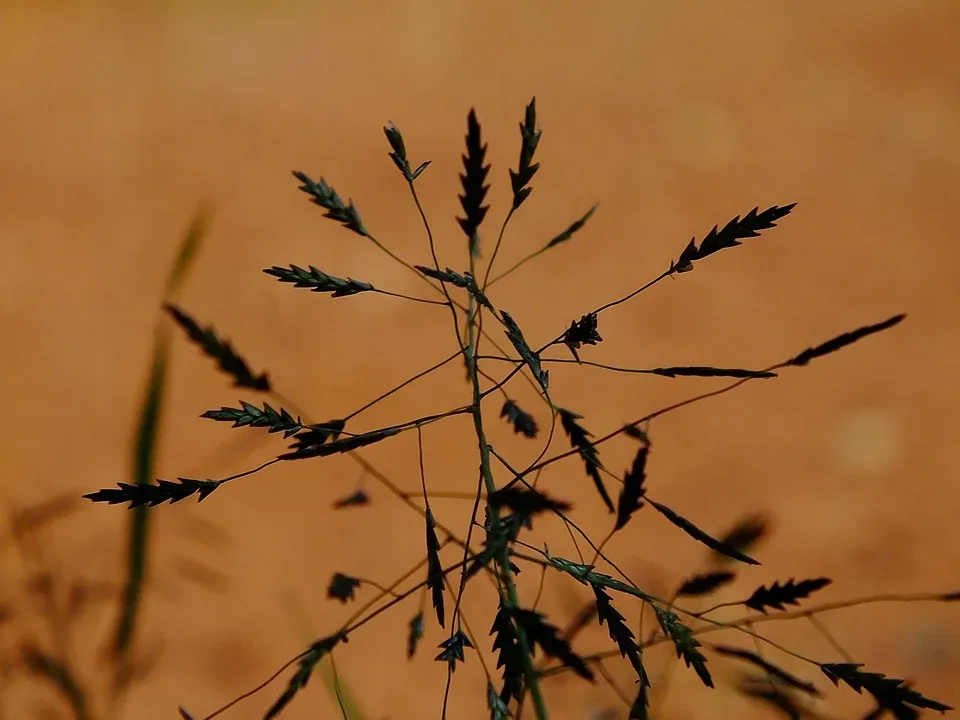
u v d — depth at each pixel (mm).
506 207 811
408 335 703
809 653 500
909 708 194
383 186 827
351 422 635
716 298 745
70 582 442
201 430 624
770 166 871
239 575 541
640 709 191
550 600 448
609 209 818
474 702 483
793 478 619
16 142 871
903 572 559
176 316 207
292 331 703
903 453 631
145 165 848
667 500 598
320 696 488
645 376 678
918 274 769
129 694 451
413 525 578
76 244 771
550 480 598
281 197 819
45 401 653
